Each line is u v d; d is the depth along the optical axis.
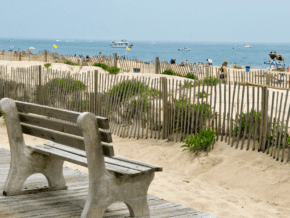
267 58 93.25
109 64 19.27
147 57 92.19
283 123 6.72
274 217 4.55
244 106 8.12
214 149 7.08
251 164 6.31
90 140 2.78
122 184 2.99
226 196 5.34
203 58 90.25
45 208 3.40
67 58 22.73
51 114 3.23
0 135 9.40
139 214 3.14
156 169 3.11
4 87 12.65
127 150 7.95
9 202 3.51
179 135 8.31
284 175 5.82
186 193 5.28
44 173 3.87
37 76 11.70
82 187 4.09
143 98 9.02
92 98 10.11
